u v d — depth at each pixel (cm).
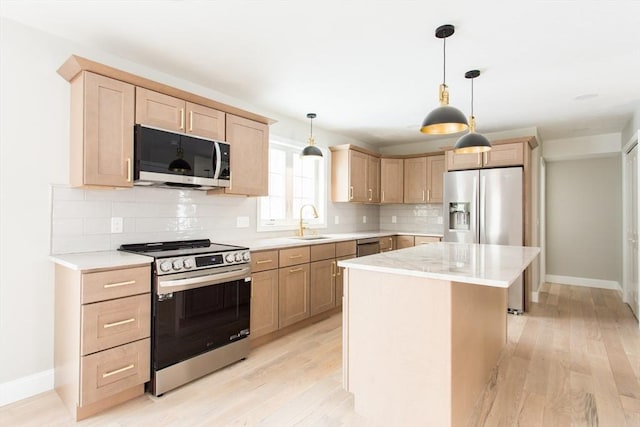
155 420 185
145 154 224
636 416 191
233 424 182
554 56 245
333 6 186
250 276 269
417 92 320
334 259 371
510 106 358
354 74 279
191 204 298
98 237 238
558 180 552
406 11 190
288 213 413
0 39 199
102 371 187
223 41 226
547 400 208
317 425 183
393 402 180
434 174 503
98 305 186
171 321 213
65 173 223
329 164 474
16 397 204
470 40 223
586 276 532
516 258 212
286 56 247
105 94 212
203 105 265
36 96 212
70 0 182
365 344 192
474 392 200
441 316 165
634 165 384
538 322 359
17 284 206
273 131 387
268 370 245
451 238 432
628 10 188
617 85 301
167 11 192
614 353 278
